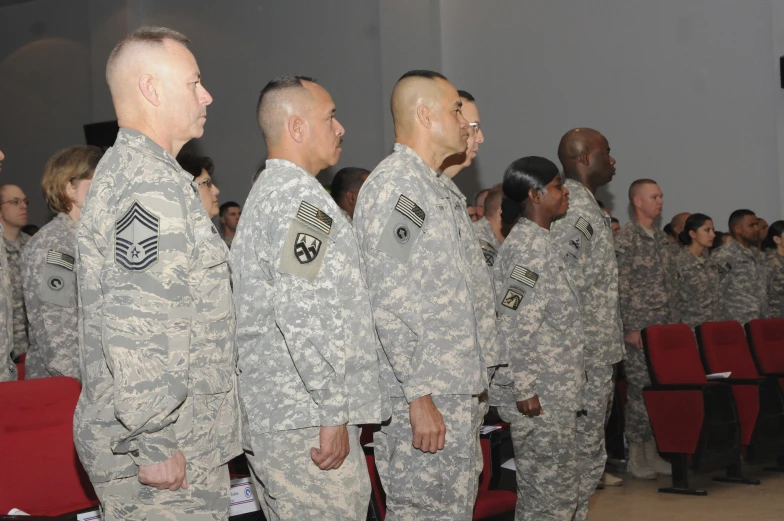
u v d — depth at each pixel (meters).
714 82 7.57
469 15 8.46
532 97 8.23
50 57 10.20
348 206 4.02
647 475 4.93
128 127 1.84
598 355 3.40
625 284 5.05
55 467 2.43
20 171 10.38
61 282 3.01
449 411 2.29
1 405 2.36
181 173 1.85
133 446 1.63
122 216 1.68
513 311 2.97
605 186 7.98
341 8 8.86
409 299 2.23
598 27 7.98
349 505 1.96
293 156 2.15
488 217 4.51
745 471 5.12
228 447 1.86
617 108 7.92
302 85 2.18
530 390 2.94
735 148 7.48
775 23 7.33
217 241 1.90
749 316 6.12
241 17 9.36
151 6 9.79
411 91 2.50
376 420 1.99
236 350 2.06
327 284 1.92
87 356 1.74
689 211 7.66
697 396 4.50
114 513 1.71
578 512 3.35
